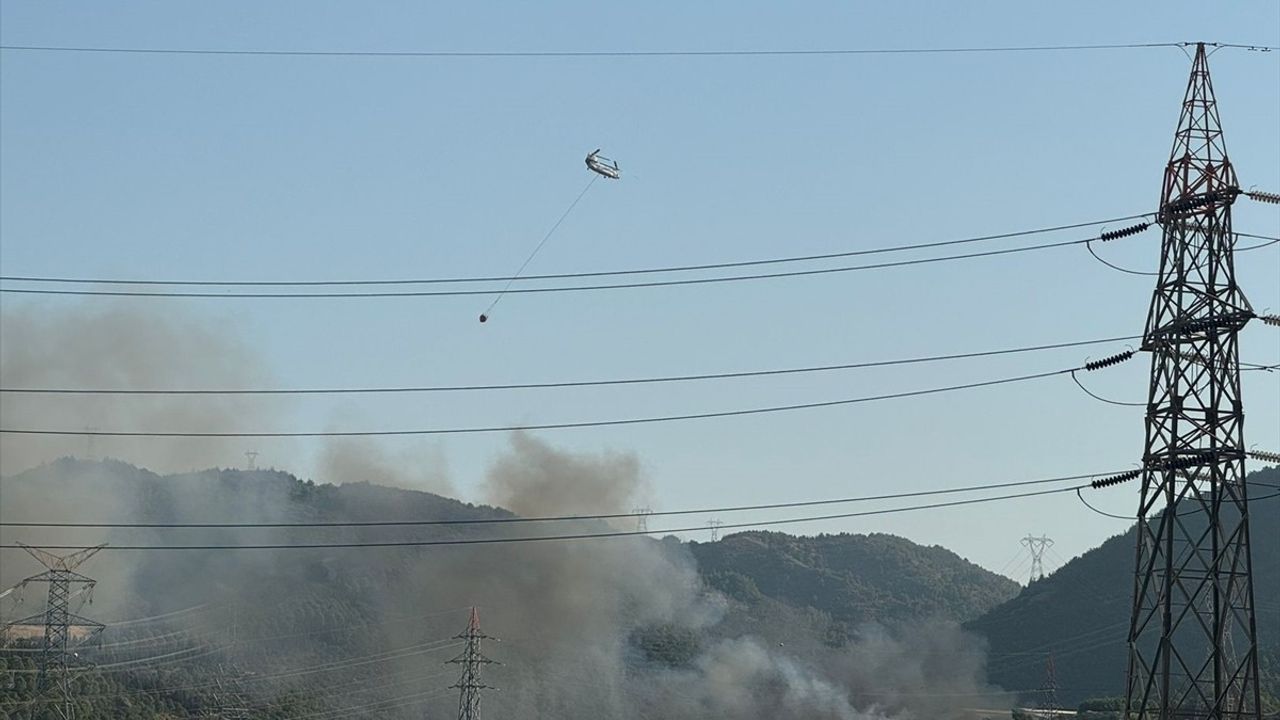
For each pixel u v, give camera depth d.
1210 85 69.31
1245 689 65.31
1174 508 67.06
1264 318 66.69
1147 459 67.81
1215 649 65.50
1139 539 68.19
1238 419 66.31
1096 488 69.62
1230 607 65.75
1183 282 67.88
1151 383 68.31
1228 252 67.56
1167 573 66.69
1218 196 67.19
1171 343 68.00
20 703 126.88
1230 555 76.69
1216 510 66.31
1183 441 66.81
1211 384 66.94
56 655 131.50
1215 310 66.81
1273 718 108.38
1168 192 68.94
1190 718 74.19
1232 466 66.75
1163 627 66.62
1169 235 68.62
